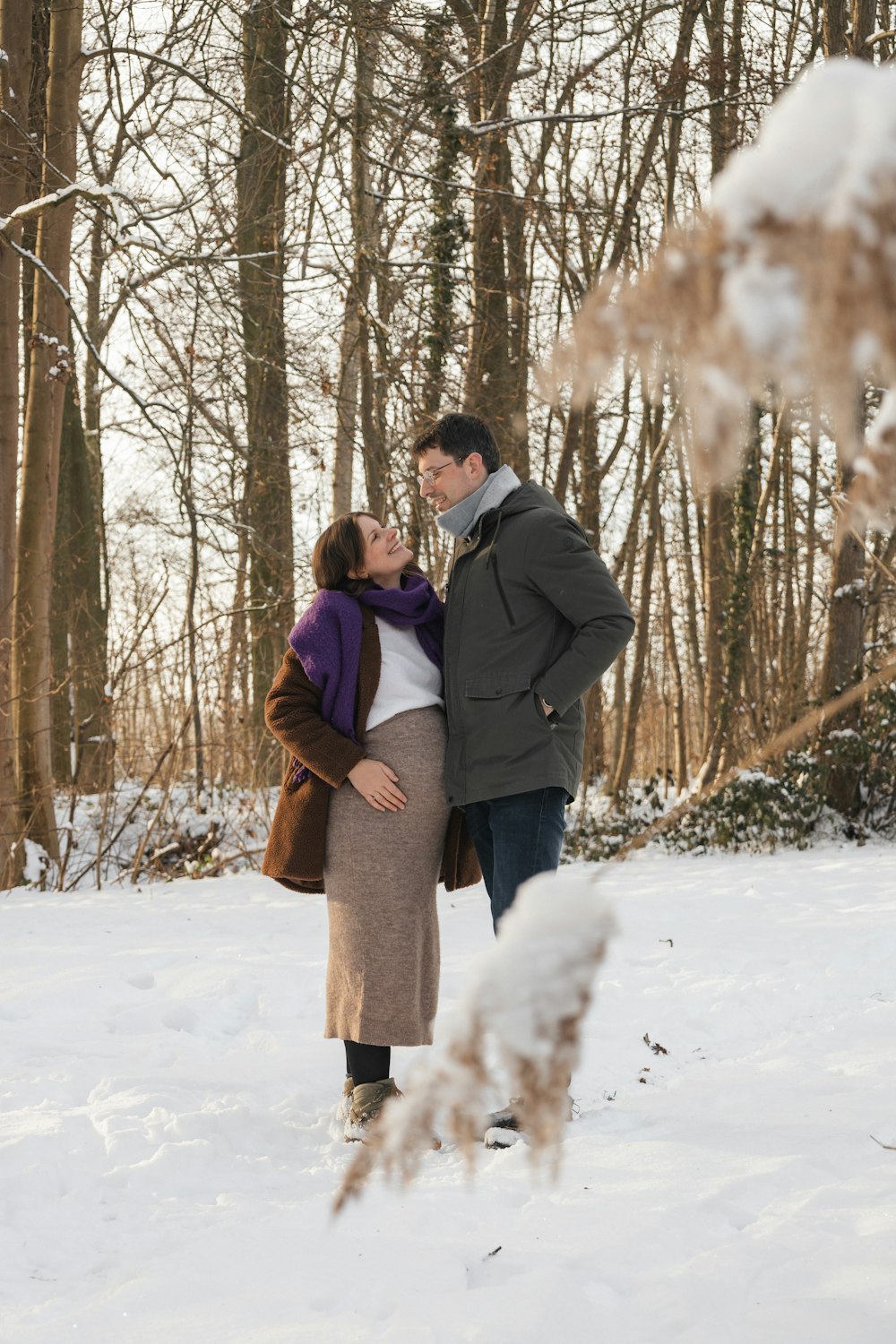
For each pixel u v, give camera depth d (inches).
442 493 136.9
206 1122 127.9
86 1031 175.0
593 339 25.5
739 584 490.0
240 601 452.1
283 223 414.3
